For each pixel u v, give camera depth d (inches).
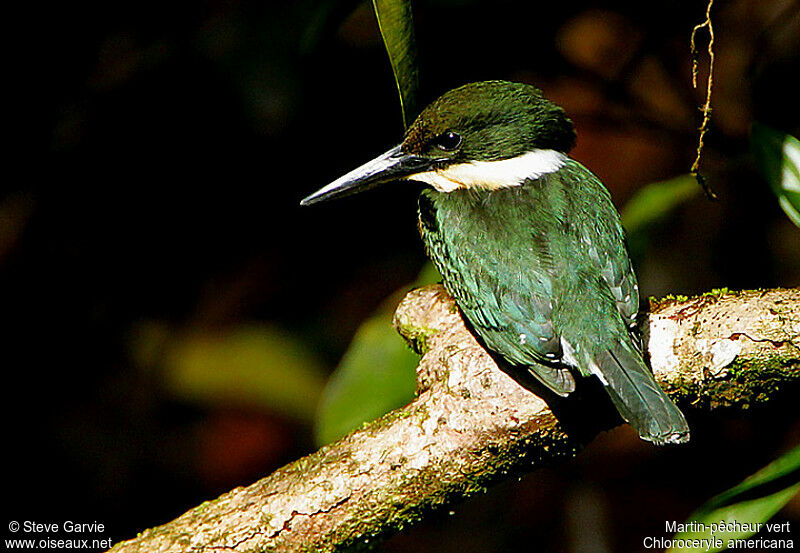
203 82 448.5
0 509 450.6
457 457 253.0
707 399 254.2
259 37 429.1
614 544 442.9
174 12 445.1
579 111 457.7
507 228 273.9
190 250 488.1
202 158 470.3
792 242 447.2
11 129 455.5
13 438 460.4
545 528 449.1
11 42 446.6
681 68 433.1
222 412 472.4
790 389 247.3
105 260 478.6
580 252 266.8
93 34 450.6
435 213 289.0
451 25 442.0
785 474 246.4
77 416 469.4
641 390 239.6
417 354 307.4
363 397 315.0
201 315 489.4
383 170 298.2
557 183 281.6
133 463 464.8
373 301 487.8
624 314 255.6
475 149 286.8
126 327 482.0
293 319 492.4
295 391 473.4
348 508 253.6
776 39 425.1
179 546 254.7
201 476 466.3
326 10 371.2
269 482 257.1
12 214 466.0
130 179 469.7
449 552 444.8
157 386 477.1
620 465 453.7
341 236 497.7
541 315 259.3
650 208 337.1
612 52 458.9
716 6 425.4
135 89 453.4
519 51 449.4
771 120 419.5
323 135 469.1
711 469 449.4
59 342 474.3
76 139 460.1
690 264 443.8
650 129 436.8
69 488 459.2
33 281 471.5
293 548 255.3
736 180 442.9
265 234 492.1
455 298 276.8
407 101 261.7
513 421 251.3
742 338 244.2
